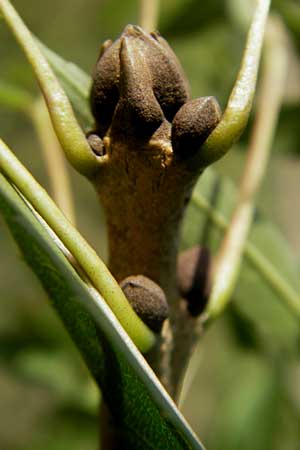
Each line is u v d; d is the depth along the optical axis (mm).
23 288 339
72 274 84
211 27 193
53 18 323
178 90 91
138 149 91
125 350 81
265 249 135
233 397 188
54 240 87
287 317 139
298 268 136
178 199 92
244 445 185
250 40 90
